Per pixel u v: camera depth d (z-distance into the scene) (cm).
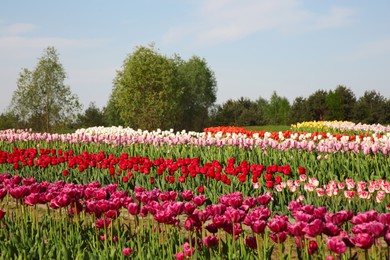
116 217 628
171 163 1281
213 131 3191
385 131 3381
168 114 5728
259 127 6800
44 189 754
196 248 568
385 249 778
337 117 7669
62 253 617
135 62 5500
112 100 6525
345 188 1223
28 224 773
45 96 4562
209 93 7262
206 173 1197
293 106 8306
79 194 689
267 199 606
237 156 1645
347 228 873
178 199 1217
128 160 1320
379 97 7894
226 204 583
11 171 1672
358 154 1481
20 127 4544
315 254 509
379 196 915
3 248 649
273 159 1530
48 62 4562
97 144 2150
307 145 1557
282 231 486
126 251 581
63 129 4594
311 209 518
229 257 532
